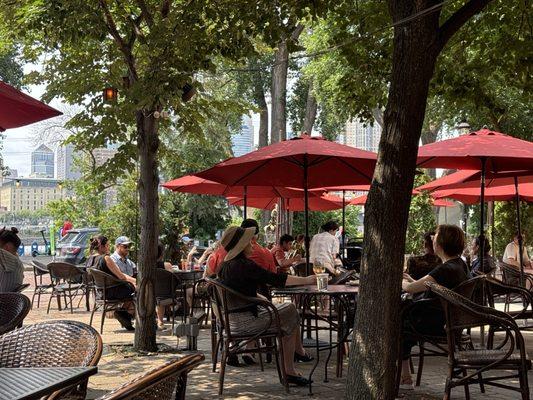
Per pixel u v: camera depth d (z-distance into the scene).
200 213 30.11
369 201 5.60
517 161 8.95
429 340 6.56
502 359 5.60
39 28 9.16
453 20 5.56
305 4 8.62
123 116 10.30
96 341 3.65
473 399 6.63
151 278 9.27
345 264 15.87
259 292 7.91
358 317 5.61
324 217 31.06
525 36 9.59
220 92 27.86
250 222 9.09
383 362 5.47
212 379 7.61
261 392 6.97
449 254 6.68
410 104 5.49
